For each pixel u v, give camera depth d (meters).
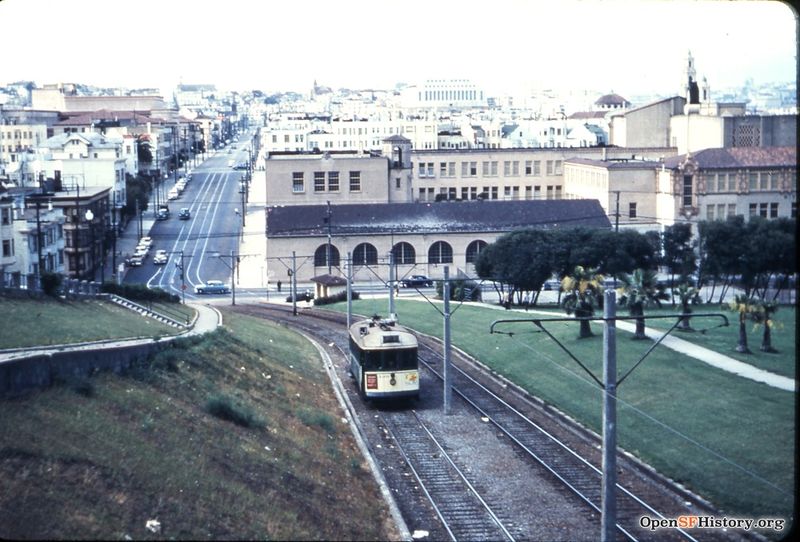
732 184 129.00
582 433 43.81
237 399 41.91
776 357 54.28
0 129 188.25
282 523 28.58
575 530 31.02
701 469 36.12
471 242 125.69
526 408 49.44
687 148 162.25
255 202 193.00
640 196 137.12
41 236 97.50
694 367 51.78
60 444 27.73
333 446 40.16
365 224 125.56
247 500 29.27
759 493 33.16
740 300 55.50
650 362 53.56
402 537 30.38
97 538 23.44
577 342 61.50
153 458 29.53
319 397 52.00
